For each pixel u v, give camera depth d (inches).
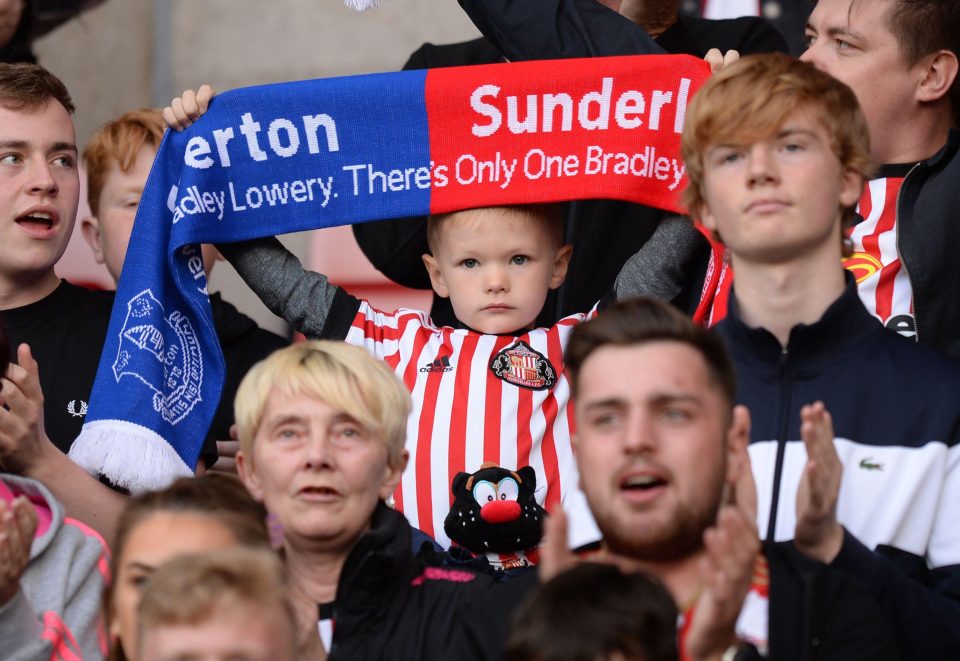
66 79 910.4
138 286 499.2
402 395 423.5
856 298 429.1
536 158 507.8
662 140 509.0
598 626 315.3
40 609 422.9
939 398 419.5
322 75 899.4
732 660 339.6
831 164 424.8
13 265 557.9
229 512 401.1
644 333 374.3
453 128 509.0
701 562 346.0
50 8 707.4
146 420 486.9
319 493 406.9
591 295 554.6
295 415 410.6
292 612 339.0
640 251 510.9
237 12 910.4
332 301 506.9
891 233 513.7
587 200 561.6
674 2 621.0
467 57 639.8
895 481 414.3
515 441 478.9
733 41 631.8
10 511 385.1
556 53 546.9
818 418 365.1
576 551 416.2
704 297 498.0
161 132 604.7
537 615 320.8
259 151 509.0
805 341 426.9
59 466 478.9
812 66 438.9
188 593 327.3
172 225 504.1
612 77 509.4
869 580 376.2
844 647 362.3
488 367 488.4
